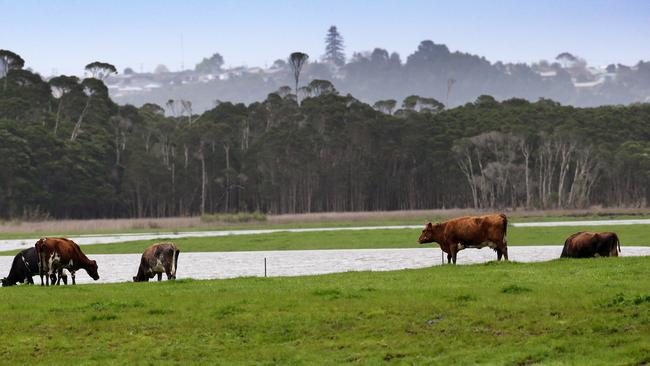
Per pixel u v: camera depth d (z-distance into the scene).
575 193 140.38
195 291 25.31
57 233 87.00
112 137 155.25
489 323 20.27
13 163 130.75
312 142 156.12
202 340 20.19
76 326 21.38
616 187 148.25
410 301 22.19
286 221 101.19
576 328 19.53
